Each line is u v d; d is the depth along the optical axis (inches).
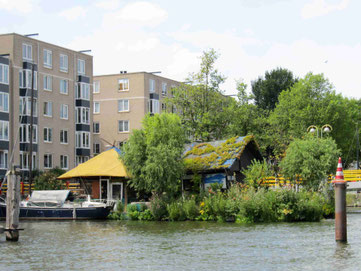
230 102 2938.0
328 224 1557.6
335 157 1911.9
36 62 2979.8
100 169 2145.7
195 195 1915.6
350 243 1073.5
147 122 2038.6
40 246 1154.7
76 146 3245.6
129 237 1314.0
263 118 3117.6
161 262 920.9
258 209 1681.8
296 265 860.0
